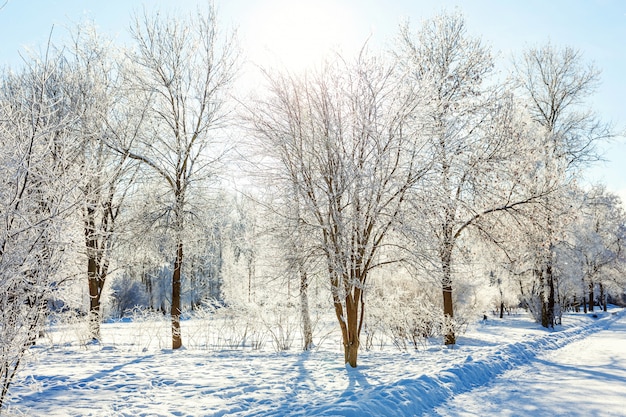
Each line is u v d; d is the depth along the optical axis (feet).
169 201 47.80
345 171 28.66
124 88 49.14
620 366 33.96
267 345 47.60
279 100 31.24
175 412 19.77
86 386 25.16
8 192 15.42
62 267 17.74
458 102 41.27
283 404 20.92
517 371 31.96
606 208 127.03
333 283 30.81
